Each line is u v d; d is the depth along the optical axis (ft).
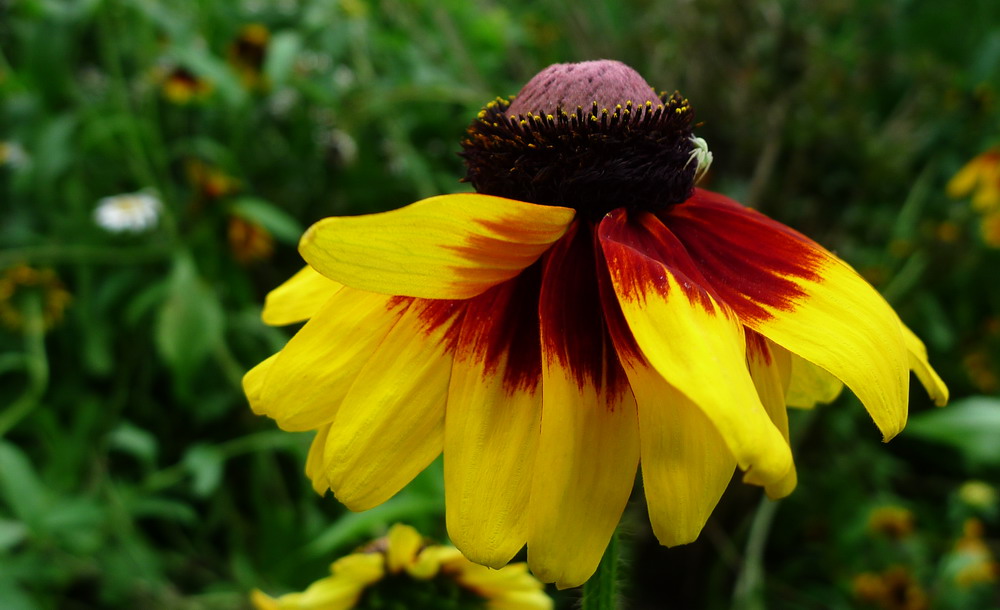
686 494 0.35
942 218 1.28
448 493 0.37
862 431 1.14
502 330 0.38
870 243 1.22
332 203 1.26
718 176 1.17
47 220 1.27
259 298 1.24
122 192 1.32
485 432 0.37
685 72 1.22
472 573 0.48
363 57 1.22
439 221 0.35
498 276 0.38
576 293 0.38
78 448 0.99
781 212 1.12
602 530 0.36
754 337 0.39
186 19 1.27
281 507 0.96
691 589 1.03
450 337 0.39
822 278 0.38
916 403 1.19
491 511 0.36
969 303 1.29
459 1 1.33
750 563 0.91
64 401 1.10
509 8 1.62
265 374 0.41
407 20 1.28
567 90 0.42
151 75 1.19
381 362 0.38
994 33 1.39
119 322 1.15
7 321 1.06
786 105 1.10
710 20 1.17
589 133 0.41
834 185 1.16
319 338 0.40
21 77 1.16
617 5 1.41
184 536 1.05
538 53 1.46
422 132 1.29
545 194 0.41
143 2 1.16
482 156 0.43
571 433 0.36
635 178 0.40
